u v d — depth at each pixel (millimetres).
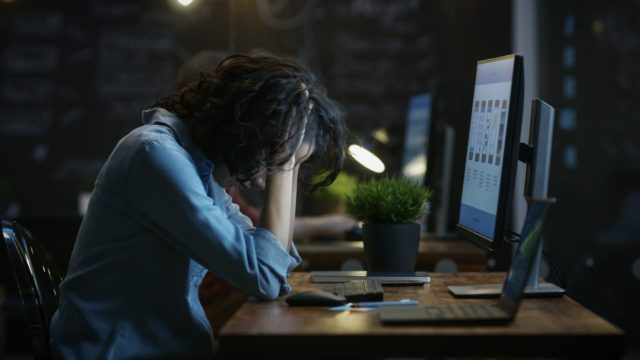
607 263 4570
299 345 1291
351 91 5281
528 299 1598
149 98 5402
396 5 5234
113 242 1633
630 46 4574
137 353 1621
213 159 1693
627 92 4582
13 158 5375
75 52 5395
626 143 4582
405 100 5250
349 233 3188
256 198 3162
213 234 1559
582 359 1337
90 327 1606
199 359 1645
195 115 1674
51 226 3314
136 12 5379
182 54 5383
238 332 1301
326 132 1734
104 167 1666
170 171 1578
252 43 5328
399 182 2088
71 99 5395
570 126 4621
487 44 4680
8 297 3594
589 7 4594
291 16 5297
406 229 2012
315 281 1911
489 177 1674
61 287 1654
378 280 1830
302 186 1886
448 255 2580
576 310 1473
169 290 1634
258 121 1595
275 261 1621
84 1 5387
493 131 1676
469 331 1289
